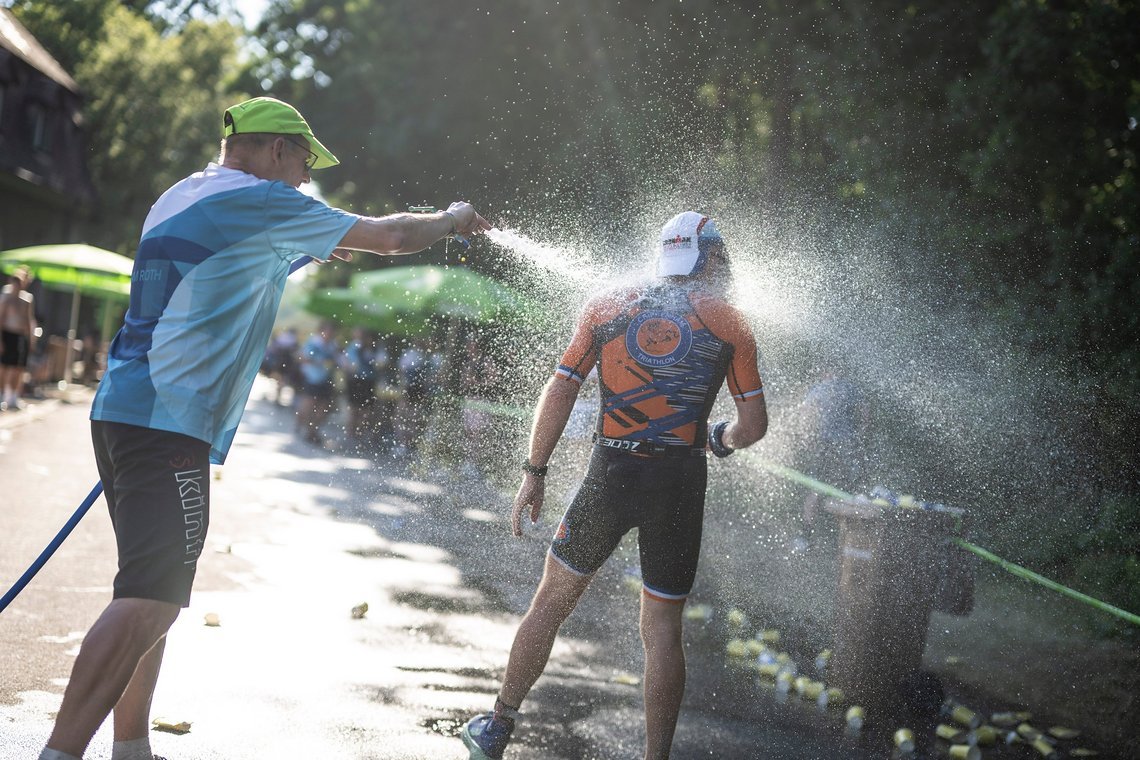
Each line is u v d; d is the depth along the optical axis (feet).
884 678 41.45
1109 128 88.48
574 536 29.55
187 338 24.47
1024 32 86.33
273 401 274.16
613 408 29.43
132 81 307.99
